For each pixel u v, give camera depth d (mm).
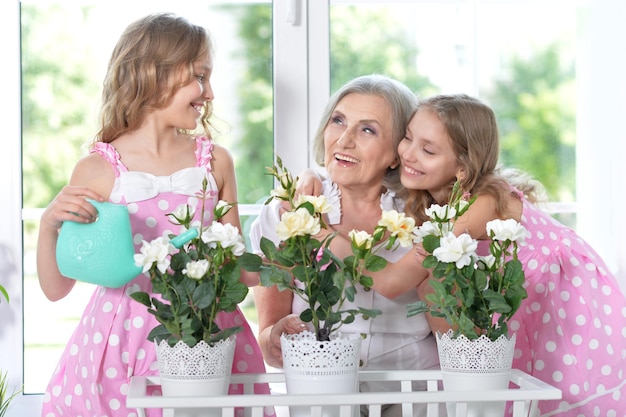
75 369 1456
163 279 1216
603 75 1945
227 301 1244
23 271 1859
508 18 1958
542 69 1972
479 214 1619
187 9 1899
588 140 1961
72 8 1882
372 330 1612
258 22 1909
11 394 1827
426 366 1647
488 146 1647
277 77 1887
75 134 1890
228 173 1574
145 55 1473
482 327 1282
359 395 1193
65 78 1885
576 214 1960
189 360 1218
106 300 1448
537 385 1250
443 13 1948
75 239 1296
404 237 1248
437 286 1261
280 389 1825
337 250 1573
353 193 1679
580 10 1961
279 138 1894
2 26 1839
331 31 1930
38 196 1880
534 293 1678
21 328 1840
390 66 1948
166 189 1482
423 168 1612
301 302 1649
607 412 1650
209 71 1537
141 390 1238
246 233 1909
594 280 1688
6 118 1839
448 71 1956
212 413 1245
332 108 1653
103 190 1463
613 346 1659
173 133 1536
